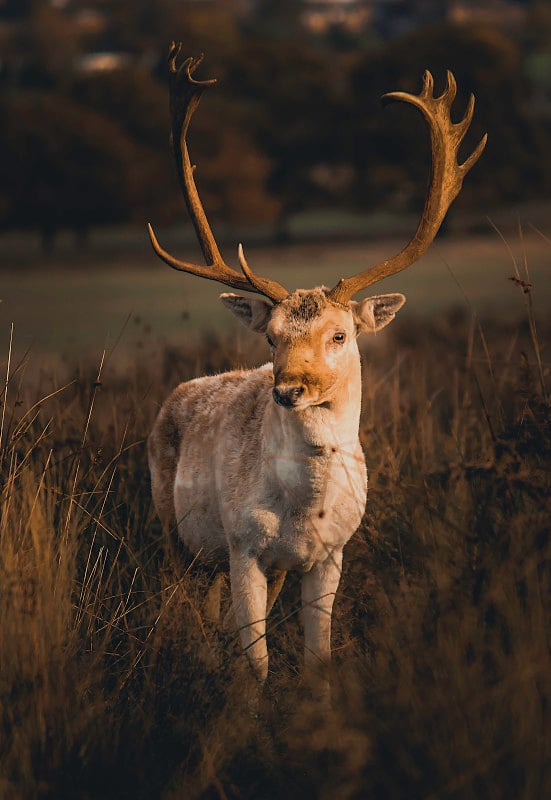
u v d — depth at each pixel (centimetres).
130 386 2077
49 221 14388
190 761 1123
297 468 1319
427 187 1419
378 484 1609
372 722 1040
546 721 998
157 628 1284
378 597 1251
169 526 1605
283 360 1279
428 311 5725
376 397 2072
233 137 15300
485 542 1199
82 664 1205
